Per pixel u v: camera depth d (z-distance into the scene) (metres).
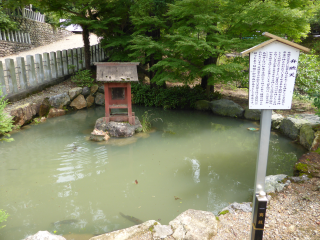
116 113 8.62
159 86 12.16
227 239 3.21
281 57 2.53
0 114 4.52
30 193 4.80
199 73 9.73
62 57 12.16
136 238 3.22
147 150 6.98
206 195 4.77
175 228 3.38
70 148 6.97
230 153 6.86
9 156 6.42
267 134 2.68
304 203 3.84
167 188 5.03
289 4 9.59
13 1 10.21
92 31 13.12
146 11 10.73
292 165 5.99
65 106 10.46
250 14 8.43
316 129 6.79
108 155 6.59
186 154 6.76
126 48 11.36
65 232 3.75
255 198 2.74
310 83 9.95
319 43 15.41
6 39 14.45
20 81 9.69
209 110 11.02
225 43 8.41
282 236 3.19
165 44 10.05
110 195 4.77
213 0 8.38
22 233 3.73
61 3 10.76
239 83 13.80
